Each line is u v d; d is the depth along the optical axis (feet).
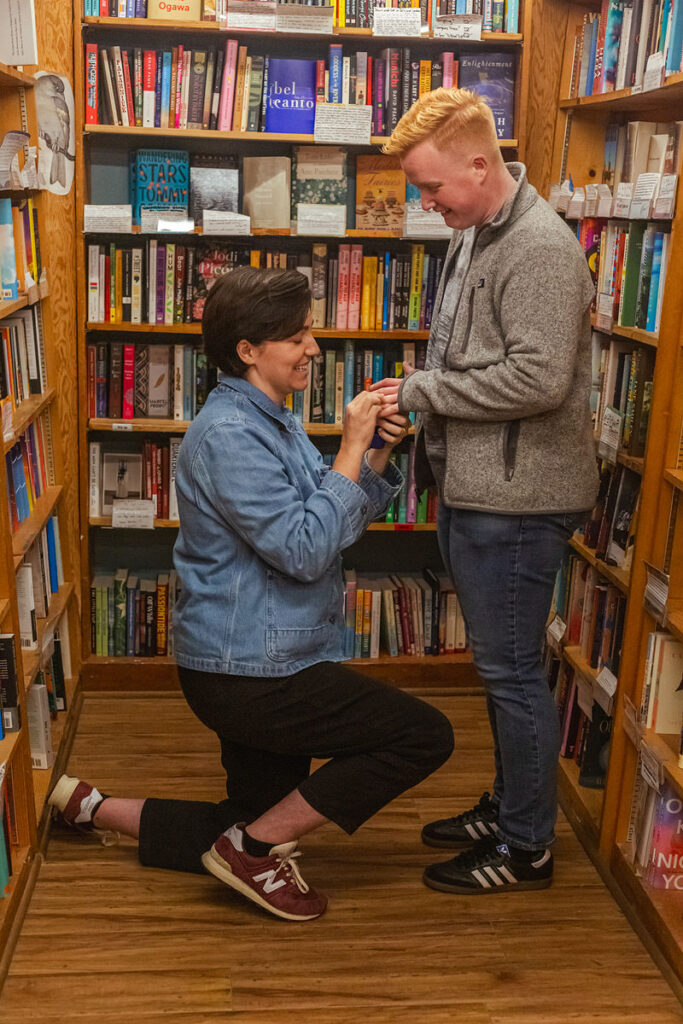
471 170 6.98
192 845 8.28
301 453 7.47
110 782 9.75
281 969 7.24
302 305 6.97
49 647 9.37
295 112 10.91
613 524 9.02
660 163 8.43
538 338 6.84
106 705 11.48
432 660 11.98
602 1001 7.04
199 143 11.65
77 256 10.82
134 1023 6.66
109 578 12.21
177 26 10.46
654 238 8.05
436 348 7.95
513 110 11.09
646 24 8.24
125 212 10.72
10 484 8.71
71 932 7.57
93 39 11.16
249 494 6.73
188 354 11.47
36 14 9.98
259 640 7.00
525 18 10.67
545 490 7.33
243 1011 6.81
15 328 9.19
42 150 10.36
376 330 11.48
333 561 7.30
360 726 7.11
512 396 6.92
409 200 11.24
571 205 9.95
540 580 7.59
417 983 7.14
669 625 7.42
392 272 11.40
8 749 7.34
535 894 8.28
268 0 10.41
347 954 7.43
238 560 7.06
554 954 7.52
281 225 11.19
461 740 10.86
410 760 7.21
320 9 10.41
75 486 11.21
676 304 7.35
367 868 8.55
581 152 10.57
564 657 10.00
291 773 7.99
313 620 7.17
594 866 8.71
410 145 7.00
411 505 11.90
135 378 11.55
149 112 10.77
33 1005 6.81
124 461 11.64
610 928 7.87
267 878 7.57
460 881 8.20
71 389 11.05
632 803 8.34
